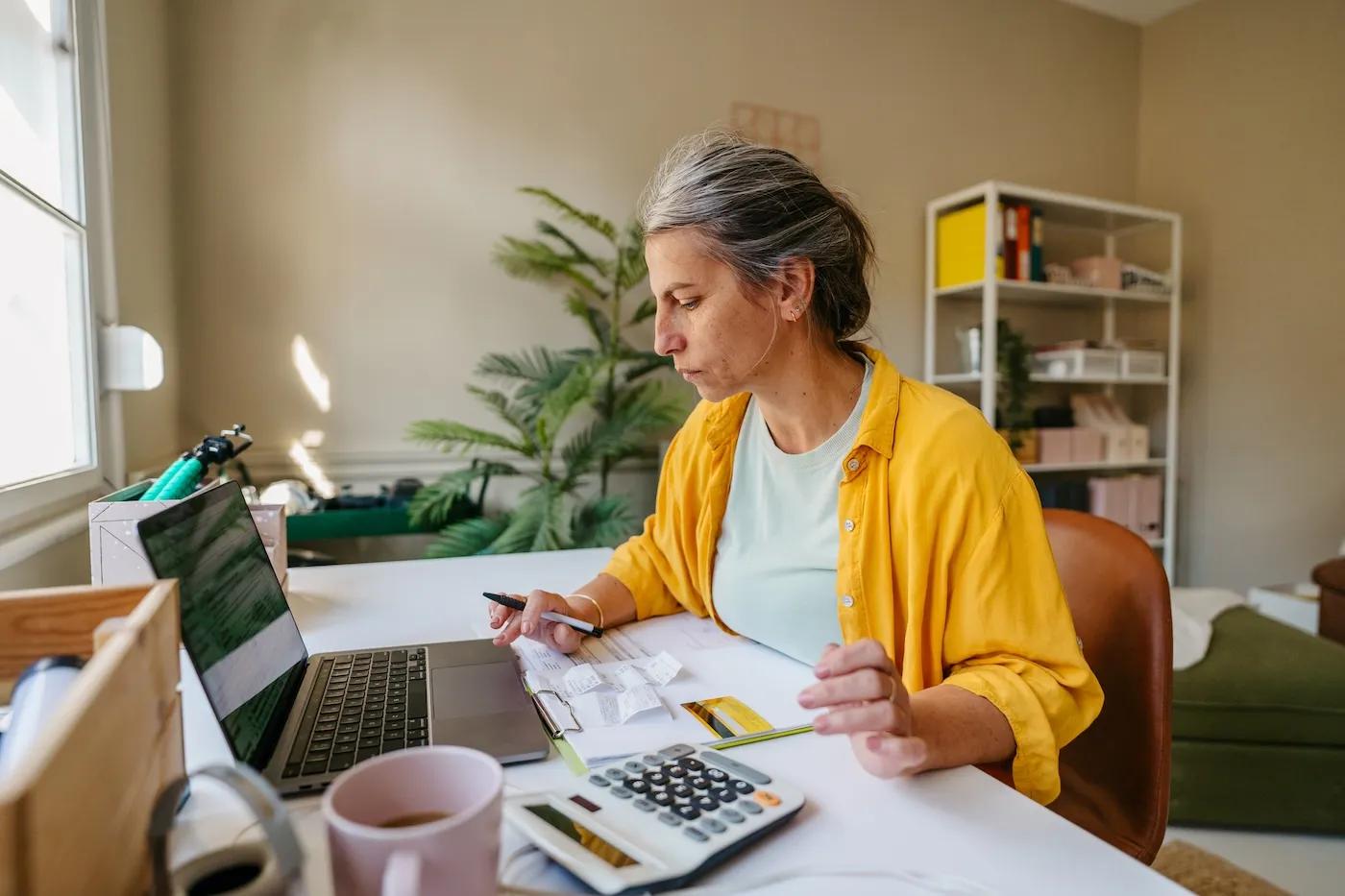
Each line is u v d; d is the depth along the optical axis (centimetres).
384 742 56
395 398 239
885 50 302
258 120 221
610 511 225
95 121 133
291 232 226
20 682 38
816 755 58
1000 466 72
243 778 30
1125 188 349
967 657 70
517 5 248
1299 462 287
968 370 290
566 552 122
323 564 198
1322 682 154
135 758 36
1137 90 346
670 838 44
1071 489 292
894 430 76
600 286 262
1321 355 280
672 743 58
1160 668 76
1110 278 302
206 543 57
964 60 316
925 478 71
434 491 210
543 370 246
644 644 83
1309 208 283
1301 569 287
